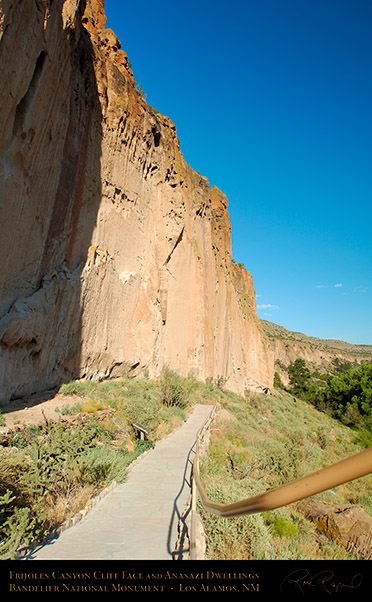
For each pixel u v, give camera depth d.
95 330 20.06
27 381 14.23
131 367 24.27
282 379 110.44
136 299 25.50
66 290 17.25
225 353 46.28
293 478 13.23
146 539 6.32
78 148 19.30
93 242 20.81
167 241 30.20
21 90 11.36
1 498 5.55
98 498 8.38
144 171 28.28
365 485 17.77
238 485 10.39
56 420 11.66
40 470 7.38
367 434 41.75
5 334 12.62
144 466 11.62
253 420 32.56
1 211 12.02
